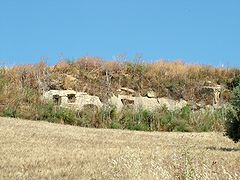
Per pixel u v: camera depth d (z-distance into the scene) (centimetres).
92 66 3419
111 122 2858
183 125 2886
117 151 1484
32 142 1658
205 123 2941
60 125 2500
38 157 1291
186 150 1158
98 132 2269
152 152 1467
